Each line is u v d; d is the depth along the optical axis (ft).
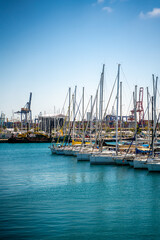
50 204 109.91
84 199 117.50
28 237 79.15
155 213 100.27
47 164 228.84
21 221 91.04
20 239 77.92
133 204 110.63
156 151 211.61
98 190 133.39
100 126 247.50
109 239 79.20
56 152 310.45
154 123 220.64
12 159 274.98
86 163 226.17
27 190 133.90
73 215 97.25
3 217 94.89
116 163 205.36
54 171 189.78
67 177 166.91
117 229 85.97
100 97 226.79
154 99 219.61
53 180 158.40
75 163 229.04
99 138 246.88
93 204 110.32
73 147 299.17
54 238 78.89
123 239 79.46
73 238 79.25
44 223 89.51
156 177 159.94
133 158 195.42
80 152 241.55
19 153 348.79
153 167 170.60
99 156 209.15
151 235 82.33
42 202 112.78
